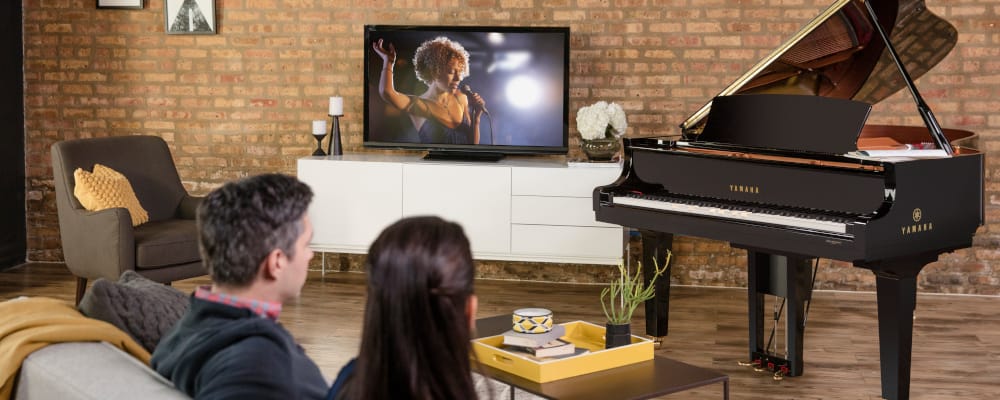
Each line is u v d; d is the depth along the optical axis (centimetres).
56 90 702
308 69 684
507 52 633
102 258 525
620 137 624
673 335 537
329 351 501
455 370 151
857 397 433
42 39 698
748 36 640
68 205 545
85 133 704
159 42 692
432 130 648
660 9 647
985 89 623
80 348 209
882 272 413
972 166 424
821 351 506
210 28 684
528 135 638
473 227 621
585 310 598
